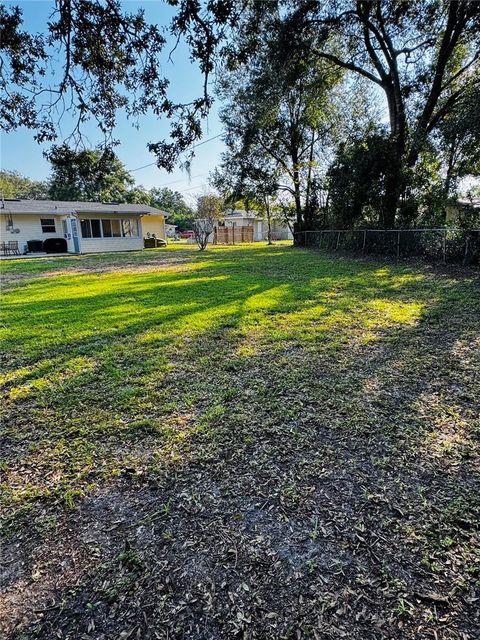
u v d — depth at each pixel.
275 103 12.02
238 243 26.27
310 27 8.80
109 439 2.19
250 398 2.64
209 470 1.88
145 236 23.98
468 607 1.15
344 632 1.08
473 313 4.70
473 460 1.91
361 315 4.79
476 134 9.98
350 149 12.10
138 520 1.56
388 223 11.71
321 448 2.04
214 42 3.54
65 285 7.89
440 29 10.27
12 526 1.54
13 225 17.97
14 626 1.12
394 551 1.37
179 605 1.18
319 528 1.48
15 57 3.44
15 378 3.12
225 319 4.75
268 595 1.21
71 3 3.22
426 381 2.87
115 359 3.49
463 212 10.21
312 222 17.95
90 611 1.17
